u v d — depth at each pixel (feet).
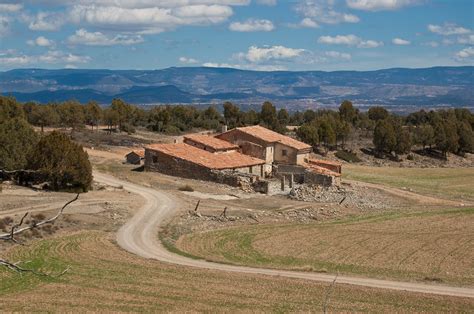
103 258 154.81
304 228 205.36
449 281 142.41
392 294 127.85
